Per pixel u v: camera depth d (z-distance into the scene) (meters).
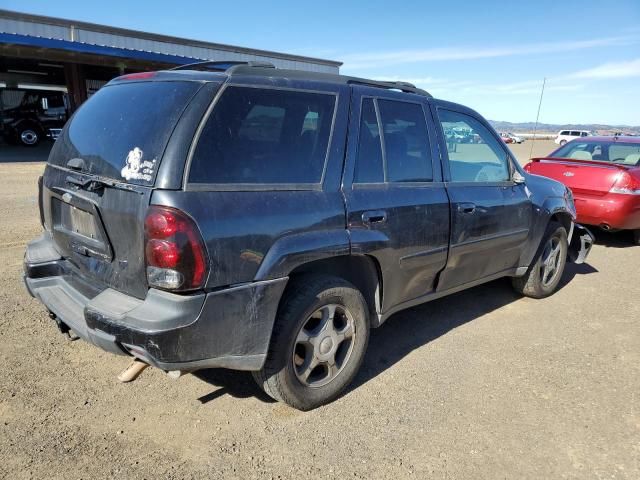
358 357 3.28
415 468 2.63
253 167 2.66
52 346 3.68
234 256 2.50
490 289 5.55
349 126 3.15
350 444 2.80
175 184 2.38
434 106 3.86
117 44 22.84
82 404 3.03
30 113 21.75
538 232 4.80
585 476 2.63
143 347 2.36
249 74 2.77
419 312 4.80
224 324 2.51
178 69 3.04
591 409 3.24
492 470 2.65
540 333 4.40
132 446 2.69
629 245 8.01
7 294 4.57
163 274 2.37
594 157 8.48
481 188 4.12
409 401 3.25
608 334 4.43
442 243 3.71
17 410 2.93
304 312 2.87
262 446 2.75
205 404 3.11
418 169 3.61
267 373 2.85
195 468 2.56
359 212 3.07
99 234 2.70
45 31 20.66
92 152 2.77
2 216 7.82
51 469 2.49
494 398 3.33
